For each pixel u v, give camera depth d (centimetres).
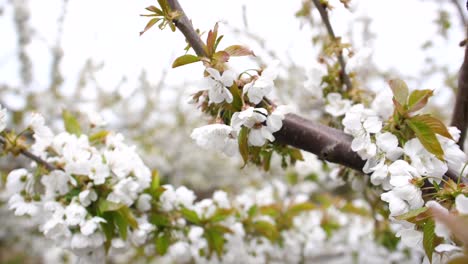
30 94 218
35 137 77
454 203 56
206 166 273
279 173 191
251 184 189
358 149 63
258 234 99
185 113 266
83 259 75
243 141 63
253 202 104
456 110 74
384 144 62
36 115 77
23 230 199
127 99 248
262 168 73
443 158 60
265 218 100
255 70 64
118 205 73
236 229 94
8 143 75
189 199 88
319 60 82
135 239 78
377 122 63
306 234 117
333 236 130
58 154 78
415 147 61
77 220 73
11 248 219
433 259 56
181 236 88
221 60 62
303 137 67
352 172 80
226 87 63
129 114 256
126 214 74
